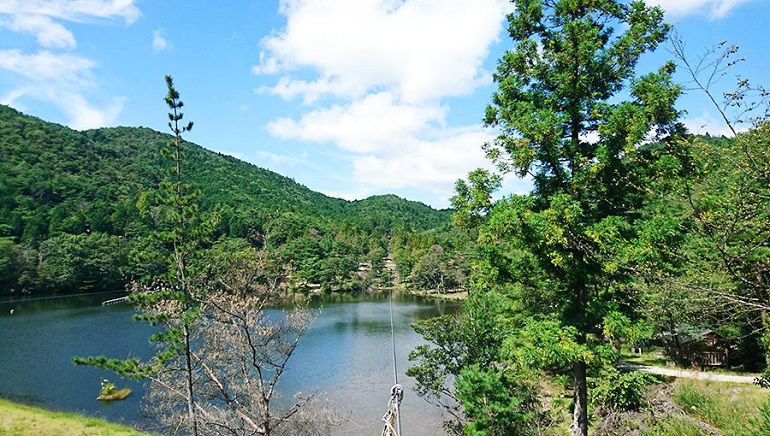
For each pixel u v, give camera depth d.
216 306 14.41
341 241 117.50
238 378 17.42
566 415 19.12
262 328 16.17
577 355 10.40
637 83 10.42
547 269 11.74
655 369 24.81
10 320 51.19
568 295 12.27
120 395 26.95
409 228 161.38
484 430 15.57
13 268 70.44
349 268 101.94
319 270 96.44
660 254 9.20
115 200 124.56
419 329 21.41
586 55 10.71
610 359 10.54
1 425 15.94
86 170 145.75
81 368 32.41
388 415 12.52
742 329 22.36
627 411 16.16
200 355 16.48
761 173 6.78
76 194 118.31
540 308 19.09
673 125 10.12
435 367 20.28
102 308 61.16
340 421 22.78
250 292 15.80
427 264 96.00
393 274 109.00
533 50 11.94
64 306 62.84
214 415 16.80
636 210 11.20
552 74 11.70
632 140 9.37
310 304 74.31
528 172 11.66
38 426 16.34
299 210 184.25
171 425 19.48
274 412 18.23
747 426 11.55
